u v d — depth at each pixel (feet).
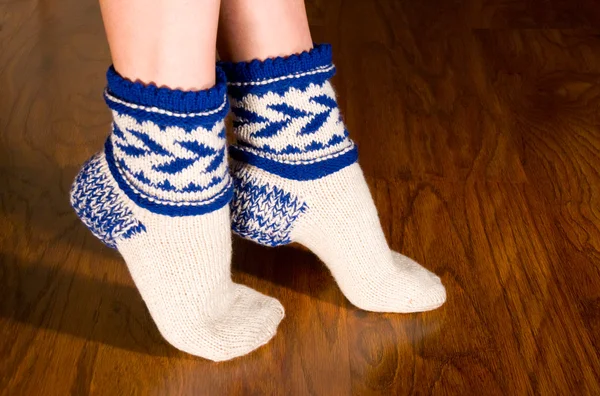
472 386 2.59
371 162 3.78
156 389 2.55
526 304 2.95
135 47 2.09
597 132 4.09
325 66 2.48
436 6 5.37
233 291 2.71
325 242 2.79
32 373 2.56
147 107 2.13
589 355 2.73
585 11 5.35
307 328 2.82
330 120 2.54
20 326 2.74
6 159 3.63
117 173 2.38
